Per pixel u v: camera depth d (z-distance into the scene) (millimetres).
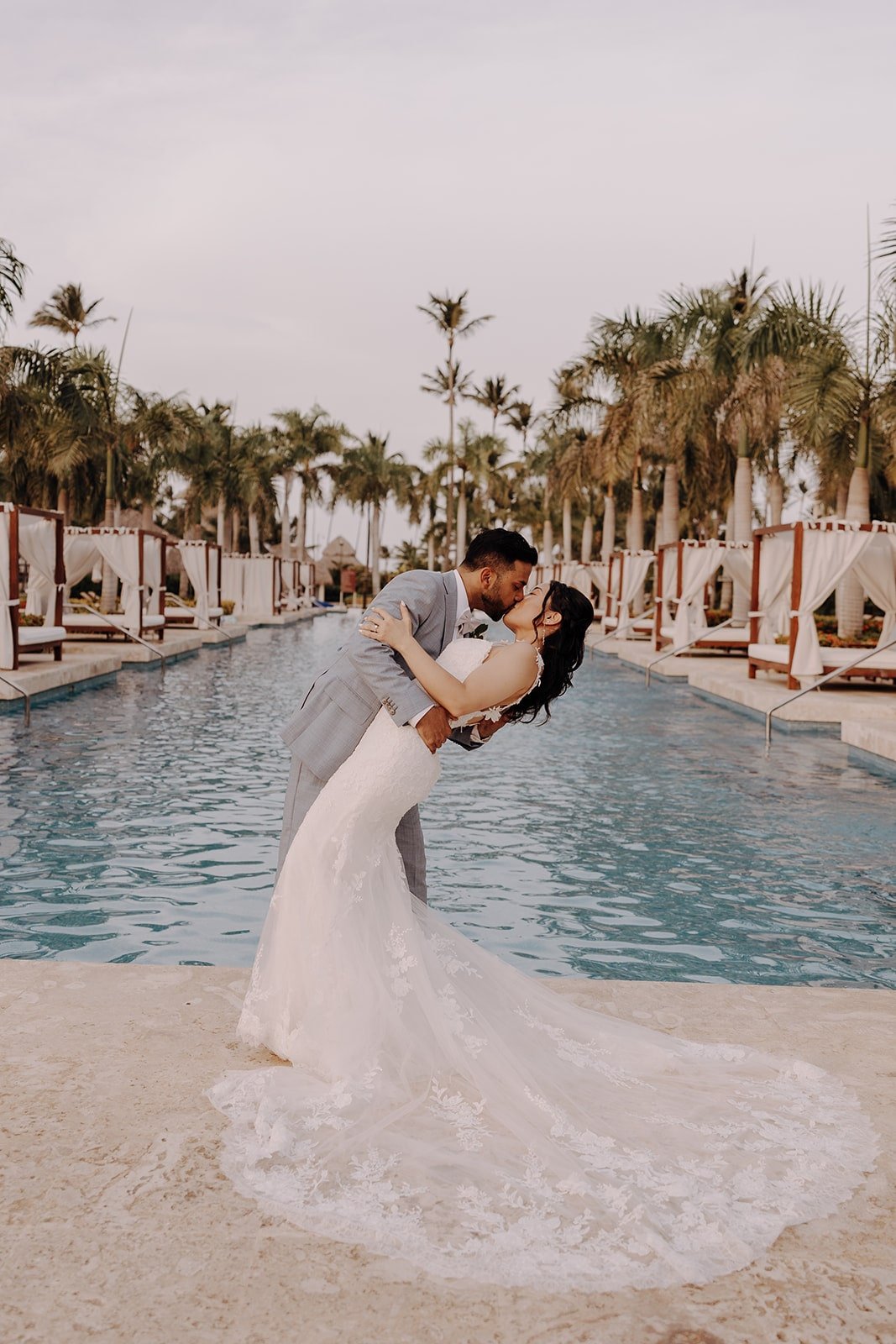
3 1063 2582
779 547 15562
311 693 2770
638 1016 3057
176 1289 1727
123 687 14828
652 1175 2131
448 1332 1643
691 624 20406
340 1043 2516
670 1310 1721
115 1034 2783
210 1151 2172
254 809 7047
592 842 6426
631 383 26672
